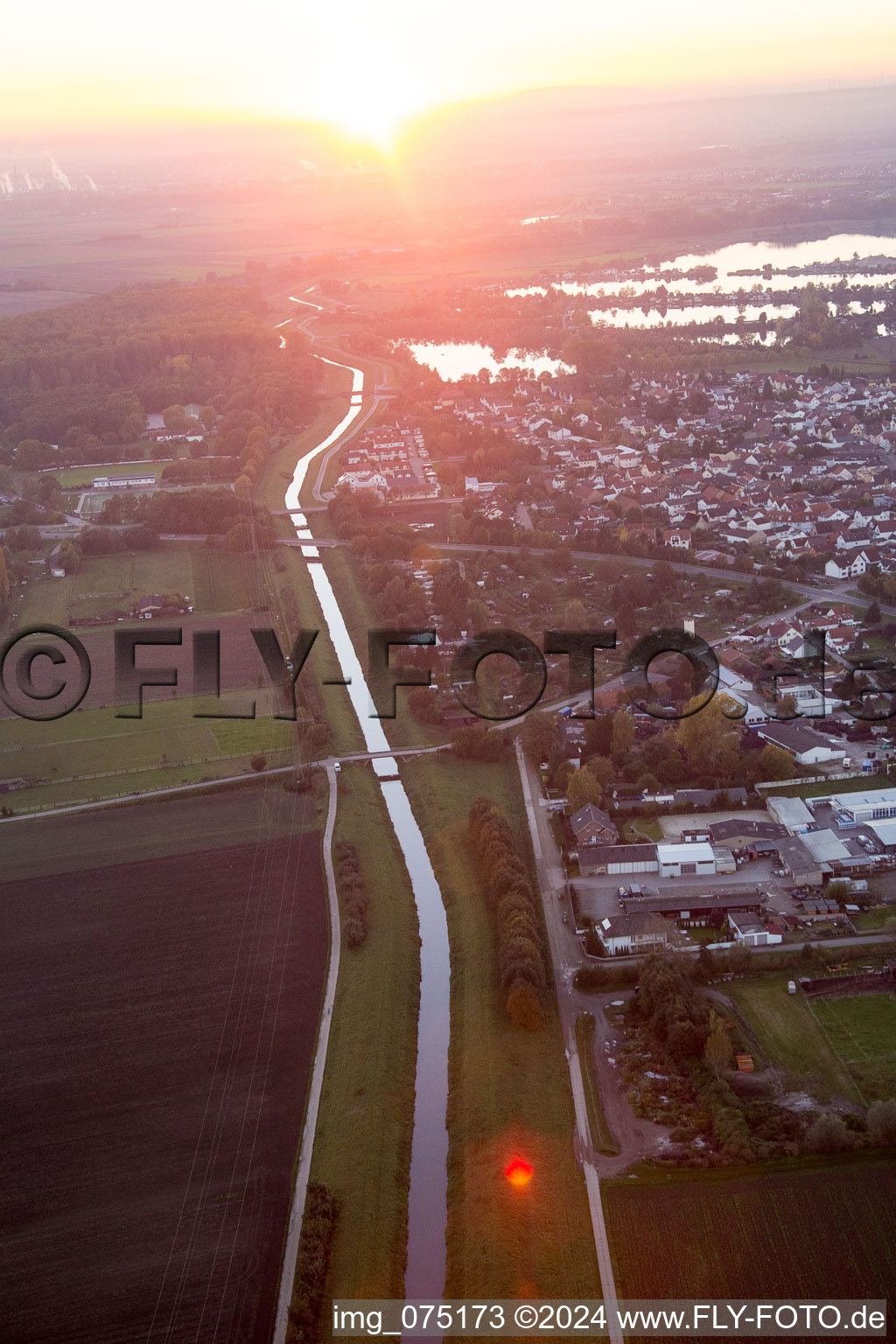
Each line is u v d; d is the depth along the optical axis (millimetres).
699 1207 161625
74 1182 172375
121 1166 175125
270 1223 164375
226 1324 149500
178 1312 151250
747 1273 151750
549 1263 156000
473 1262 157875
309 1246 158875
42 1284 156000
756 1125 174250
